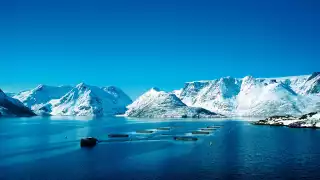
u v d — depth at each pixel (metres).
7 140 198.12
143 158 134.75
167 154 143.75
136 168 116.69
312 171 110.56
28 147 166.88
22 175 107.69
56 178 104.25
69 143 182.75
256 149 155.00
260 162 124.88
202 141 188.38
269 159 130.38
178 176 105.56
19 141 192.38
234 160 128.88
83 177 105.06
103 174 108.56
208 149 156.88
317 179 101.75
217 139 197.50
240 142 180.88
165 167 117.81
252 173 108.56
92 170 113.94
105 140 195.50
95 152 150.25
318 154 140.25
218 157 135.62
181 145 172.00
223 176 105.25
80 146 170.12
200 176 105.38
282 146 163.75
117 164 123.44
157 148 161.88
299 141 182.25
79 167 118.62
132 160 130.88
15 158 136.25
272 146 164.00
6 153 148.62
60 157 138.25
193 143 179.88
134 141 190.75
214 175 106.50
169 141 189.62
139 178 103.56
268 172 109.75
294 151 148.25
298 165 119.25
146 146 169.25
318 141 181.38
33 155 143.12
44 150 157.00
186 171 111.75
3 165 122.44
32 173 110.19
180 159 132.00
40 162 127.75
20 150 157.00
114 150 156.12
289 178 102.88
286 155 138.50
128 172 110.94
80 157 137.88
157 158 134.62
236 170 112.50
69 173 110.06
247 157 134.75
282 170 112.25
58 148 163.50
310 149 153.25
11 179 103.12
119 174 108.38
